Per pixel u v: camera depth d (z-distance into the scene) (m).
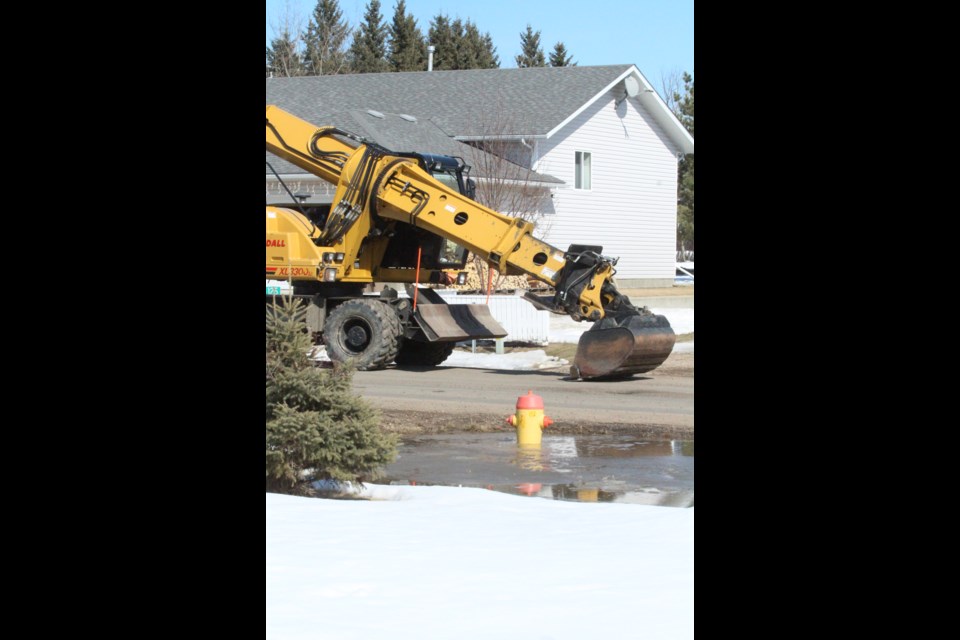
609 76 43.59
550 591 6.31
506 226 21.03
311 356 11.20
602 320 20.17
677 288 46.56
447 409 16.45
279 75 73.94
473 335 22.58
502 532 7.95
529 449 13.29
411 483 11.19
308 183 35.38
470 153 39.38
